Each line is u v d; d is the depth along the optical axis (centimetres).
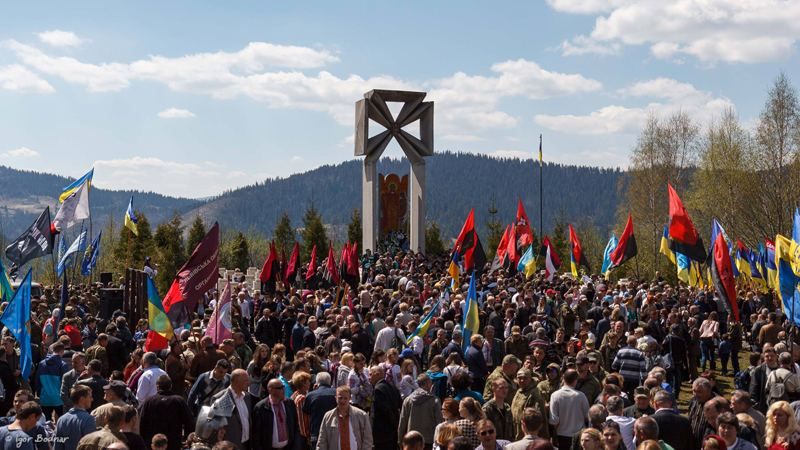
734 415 1000
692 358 2422
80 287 3184
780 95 6419
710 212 6844
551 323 2358
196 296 1727
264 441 1245
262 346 1496
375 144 5219
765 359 1480
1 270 1956
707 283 3428
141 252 6644
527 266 3209
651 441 840
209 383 1326
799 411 1200
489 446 957
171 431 1212
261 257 10612
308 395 1311
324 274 3694
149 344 1647
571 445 1248
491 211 7544
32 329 1886
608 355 1897
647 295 2648
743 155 6562
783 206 6462
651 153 7806
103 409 986
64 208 2652
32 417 1054
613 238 3500
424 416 1271
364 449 1211
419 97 5331
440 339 1880
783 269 1712
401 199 5366
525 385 1266
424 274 3612
